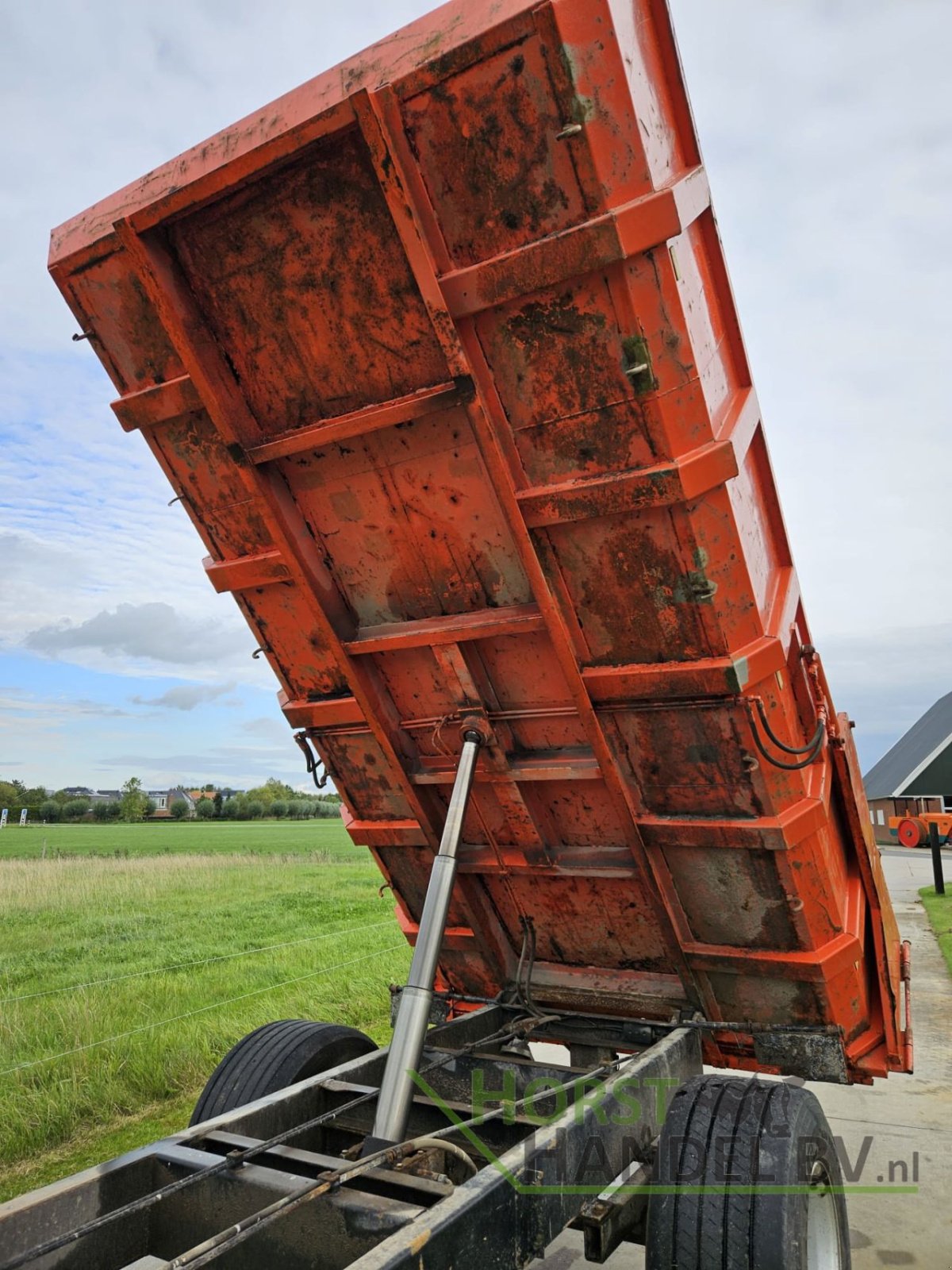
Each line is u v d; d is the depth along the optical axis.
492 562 3.19
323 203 2.72
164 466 3.50
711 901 3.53
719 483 2.76
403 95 2.47
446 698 3.57
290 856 29.73
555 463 2.90
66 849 38.47
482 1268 2.11
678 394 2.68
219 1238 1.96
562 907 3.95
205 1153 2.59
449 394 2.77
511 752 3.61
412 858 4.16
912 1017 7.74
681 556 2.89
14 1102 5.43
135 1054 6.34
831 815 3.68
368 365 2.95
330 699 3.83
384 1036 7.04
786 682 3.33
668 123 2.69
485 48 2.36
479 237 2.65
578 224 2.52
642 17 2.56
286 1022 3.89
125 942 11.72
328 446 3.13
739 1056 3.86
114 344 3.29
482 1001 4.22
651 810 3.44
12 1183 4.61
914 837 26.81
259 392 3.15
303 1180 2.36
